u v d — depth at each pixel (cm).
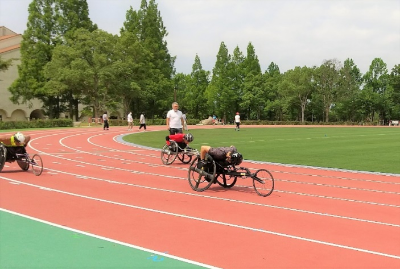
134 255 573
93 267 525
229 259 566
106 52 6519
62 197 983
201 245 627
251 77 9512
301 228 739
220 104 9569
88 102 7188
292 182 1266
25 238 650
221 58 9600
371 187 1197
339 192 1112
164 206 902
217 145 2592
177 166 1597
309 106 10294
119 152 2138
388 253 609
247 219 798
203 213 841
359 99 10506
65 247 606
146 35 8294
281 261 563
